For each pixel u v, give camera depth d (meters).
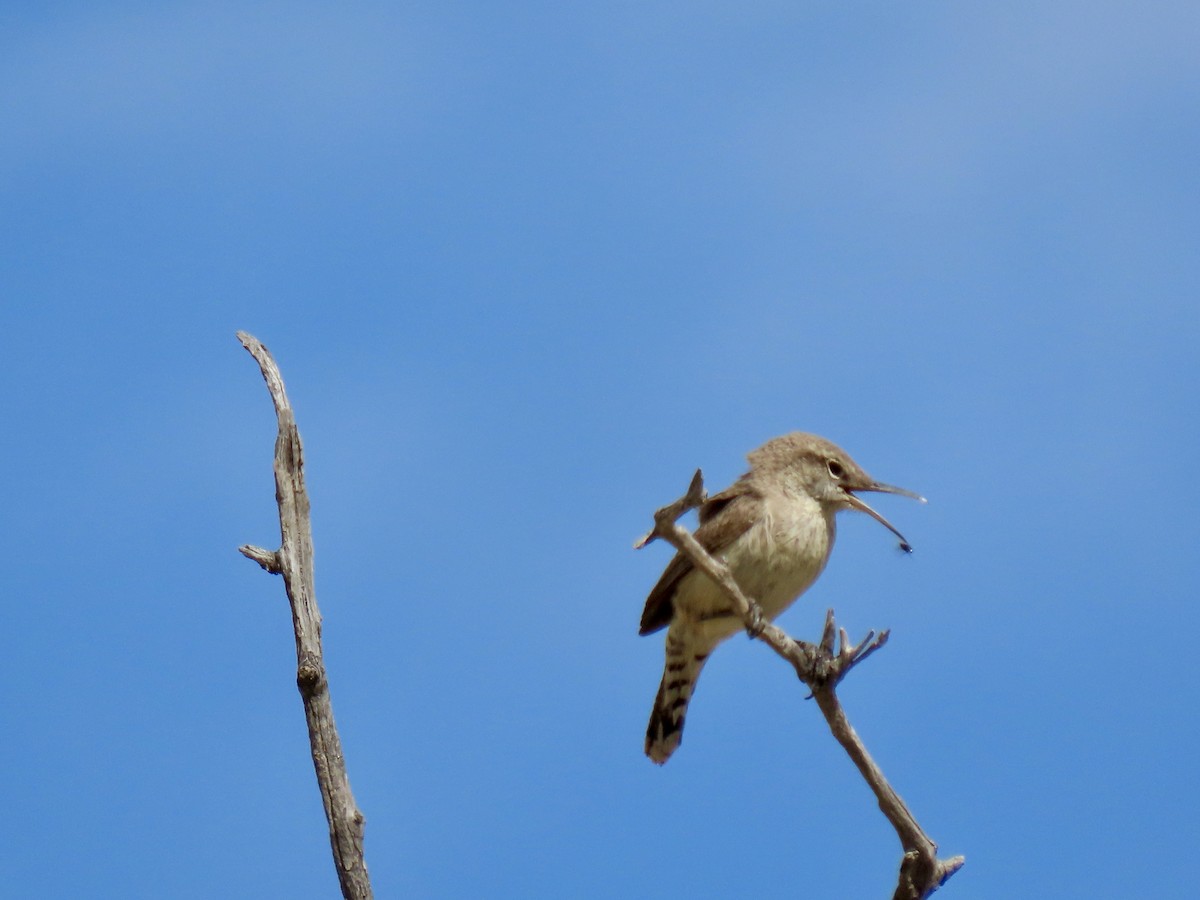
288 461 11.08
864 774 11.04
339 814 10.03
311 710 10.31
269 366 11.52
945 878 11.09
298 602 10.63
